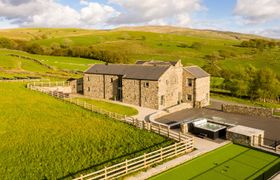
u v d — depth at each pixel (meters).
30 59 114.12
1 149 32.28
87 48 140.25
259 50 167.12
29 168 27.59
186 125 39.69
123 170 26.56
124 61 126.19
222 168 27.94
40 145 33.66
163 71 55.97
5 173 26.58
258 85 75.12
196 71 61.91
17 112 47.59
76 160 29.42
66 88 73.44
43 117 45.53
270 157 30.70
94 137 36.59
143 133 38.22
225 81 90.19
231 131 35.50
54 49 147.38
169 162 28.47
